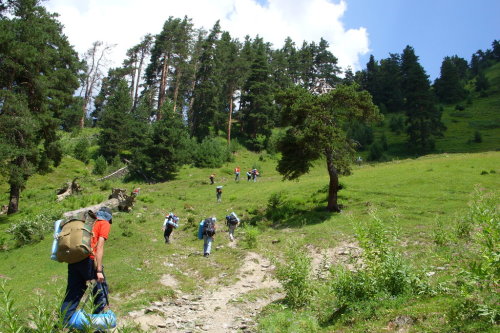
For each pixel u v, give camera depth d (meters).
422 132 79.81
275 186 40.75
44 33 32.06
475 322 4.87
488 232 5.23
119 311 8.52
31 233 21.44
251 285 11.80
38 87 31.14
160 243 19.58
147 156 55.06
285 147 26.44
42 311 3.58
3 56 28.61
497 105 116.69
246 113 80.06
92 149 66.25
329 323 6.93
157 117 77.81
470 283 5.21
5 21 28.48
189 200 37.28
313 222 23.02
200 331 7.43
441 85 129.88
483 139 82.69
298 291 8.66
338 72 108.62
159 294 10.18
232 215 20.44
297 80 105.44
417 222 19.16
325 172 54.31
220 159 64.19
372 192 29.03
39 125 30.38
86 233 4.89
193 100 84.88
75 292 4.84
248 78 81.69
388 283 7.17
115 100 66.81
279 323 7.21
